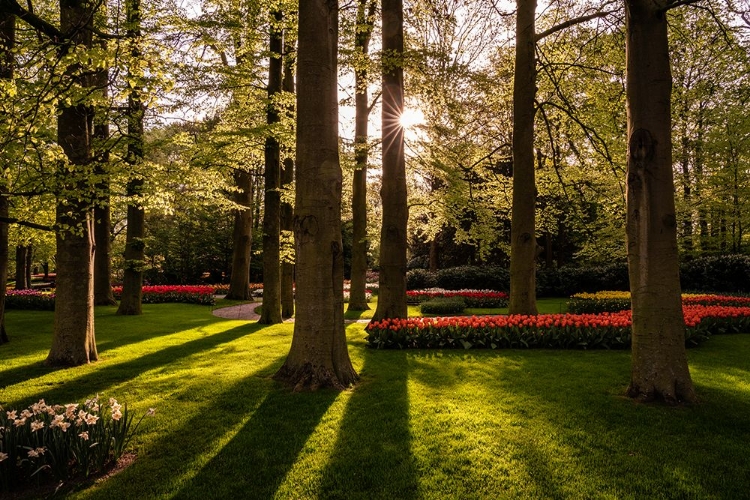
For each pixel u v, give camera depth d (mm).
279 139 9867
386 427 4059
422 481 3102
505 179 13859
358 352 7527
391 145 9492
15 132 4359
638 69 4605
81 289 6832
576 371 6074
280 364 6613
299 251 5410
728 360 6680
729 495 2885
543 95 13500
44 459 3092
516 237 9234
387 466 3324
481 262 29594
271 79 11250
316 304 5348
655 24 4547
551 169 16531
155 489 3025
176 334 9719
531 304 9133
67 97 4586
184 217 28219
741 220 16094
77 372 6223
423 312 15172
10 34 7867
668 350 4641
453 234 29719
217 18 9992
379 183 19734
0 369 6438
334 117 5406
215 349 7883
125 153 9273
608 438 3771
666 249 4578
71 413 3195
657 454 3471
